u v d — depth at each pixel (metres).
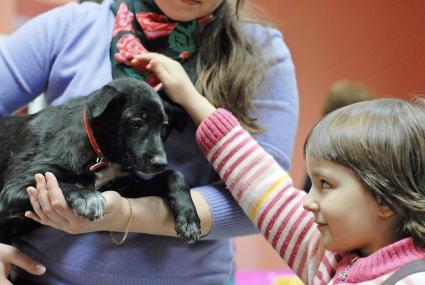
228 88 1.95
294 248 1.74
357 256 1.52
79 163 1.69
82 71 1.92
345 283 1.44
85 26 1.99
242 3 2.11
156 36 1.99
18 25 4.24
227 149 1.83
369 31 4.33
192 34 2.02
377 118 1.48
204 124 1.85
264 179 1.80
